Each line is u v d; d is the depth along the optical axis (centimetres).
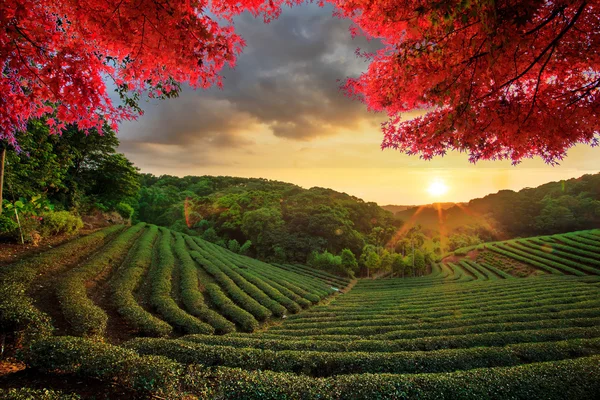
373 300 2864
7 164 1703
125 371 685
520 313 1878
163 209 8594
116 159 3844
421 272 6216
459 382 717
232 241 6538
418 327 1591
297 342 1141
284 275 3872
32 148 1970
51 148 2173
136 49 366
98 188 3962
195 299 1819
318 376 904
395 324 1756
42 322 867
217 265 3102
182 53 364
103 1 318
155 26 334
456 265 6544
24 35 343
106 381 685
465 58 415
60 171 2616
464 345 1174
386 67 524
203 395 644
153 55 370
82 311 1112
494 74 412
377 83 542
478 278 4928
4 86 383
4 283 1191
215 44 368
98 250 2338
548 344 1029
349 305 2594
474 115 454
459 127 447
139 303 1666
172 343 959
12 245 1778
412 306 2402
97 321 1062
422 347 1156
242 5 379
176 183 11625
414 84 471
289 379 715
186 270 2483
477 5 311
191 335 1195
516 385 714
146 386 652
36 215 2081
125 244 2789
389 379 724
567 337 1220
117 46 363
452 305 2391
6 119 396
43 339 758
